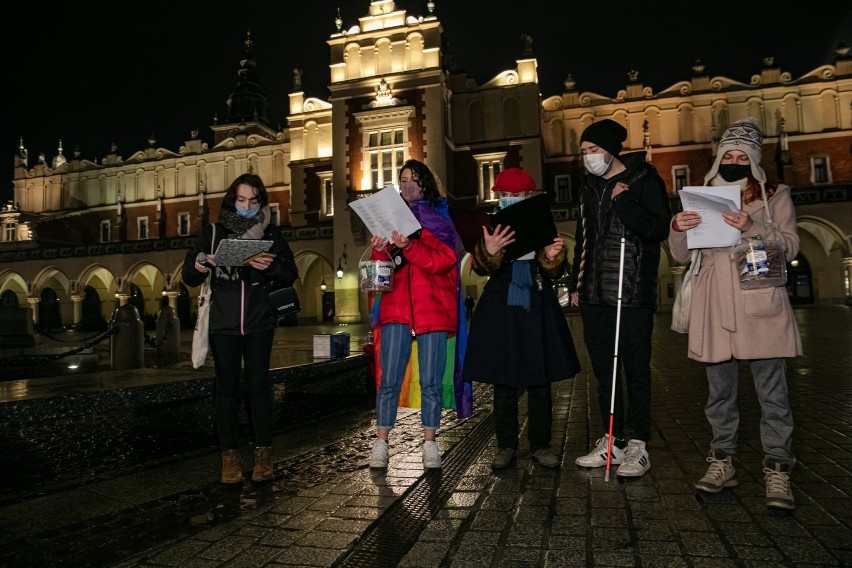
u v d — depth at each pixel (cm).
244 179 393
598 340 388
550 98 3528
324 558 257
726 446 332
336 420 588
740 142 328
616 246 379
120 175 4456
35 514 323
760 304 310
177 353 1222
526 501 323
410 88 2872
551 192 3484
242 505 332
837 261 3222
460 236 403
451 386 427
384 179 2875
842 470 359
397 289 409
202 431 538
